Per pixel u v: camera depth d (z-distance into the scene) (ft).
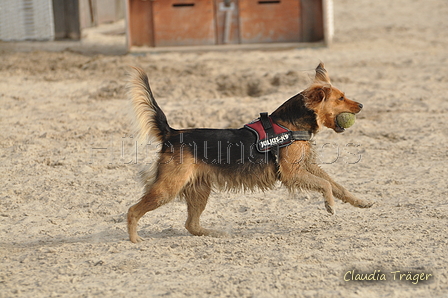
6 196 29.68
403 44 82.74
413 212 25.91
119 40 88.58
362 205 24.39
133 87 23.75
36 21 85.05
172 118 43.80
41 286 18.98
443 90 52.70
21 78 59.36
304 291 18.01
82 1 99.91
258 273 19.54
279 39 78.59
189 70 61.26
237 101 49.19
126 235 24.70
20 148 37.42
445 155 35.42
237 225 25.71
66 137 39.99
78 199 29.40
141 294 18.17
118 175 33.09
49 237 24.53
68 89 54.90
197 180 23.90
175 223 26.30
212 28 77.77
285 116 24.17
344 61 68.39
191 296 17.87
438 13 118.62
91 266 20.79
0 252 22.54
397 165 34.04
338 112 24.84
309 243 22.54
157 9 77.10
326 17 76.59
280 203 28.60
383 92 51.78
